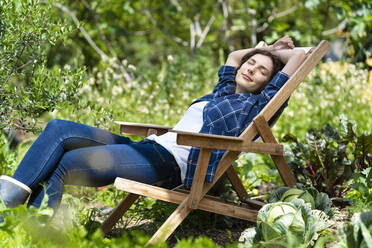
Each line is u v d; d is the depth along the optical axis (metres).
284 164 3.72
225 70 4.29
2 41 3.67
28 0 3.76
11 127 4.05
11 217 2.79
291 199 3.50
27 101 3.78
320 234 3.32
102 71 9.01
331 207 3.70
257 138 3.81
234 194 4.73
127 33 12.84
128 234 3.82
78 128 3.45
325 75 8.34
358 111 7.48
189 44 12.38
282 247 2.84
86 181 3.30
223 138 3.13
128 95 8.10
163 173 3.52
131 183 3.22
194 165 3.46
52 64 9.80
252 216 3.49
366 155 4.38
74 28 4.12
